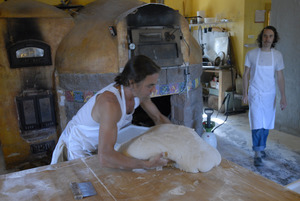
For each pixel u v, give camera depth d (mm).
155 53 2691
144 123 3625
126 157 1172
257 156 2812
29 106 2832
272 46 2781
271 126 2789
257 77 2711
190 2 6180
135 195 986
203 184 1050
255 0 4832
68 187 1056
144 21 2652
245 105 5039
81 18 2971
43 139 2984
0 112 2766
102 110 1216
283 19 3586
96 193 1006
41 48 2773
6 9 2609
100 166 1248
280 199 927
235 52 5152
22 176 1157
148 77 1176
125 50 2576
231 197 947
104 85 2627
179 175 1136
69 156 1701
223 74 4812
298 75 3482
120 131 1891
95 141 1648
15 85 2766
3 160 3129
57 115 2984
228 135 3719
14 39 2666
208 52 5676
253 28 4953
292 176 2535
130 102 1400
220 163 1239
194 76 3207
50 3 3162
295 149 3172
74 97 2799
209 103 5266
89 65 2621
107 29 2672
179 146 1215
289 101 3643
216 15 5293
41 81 2861
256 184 1038
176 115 3264
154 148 1211
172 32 2779
